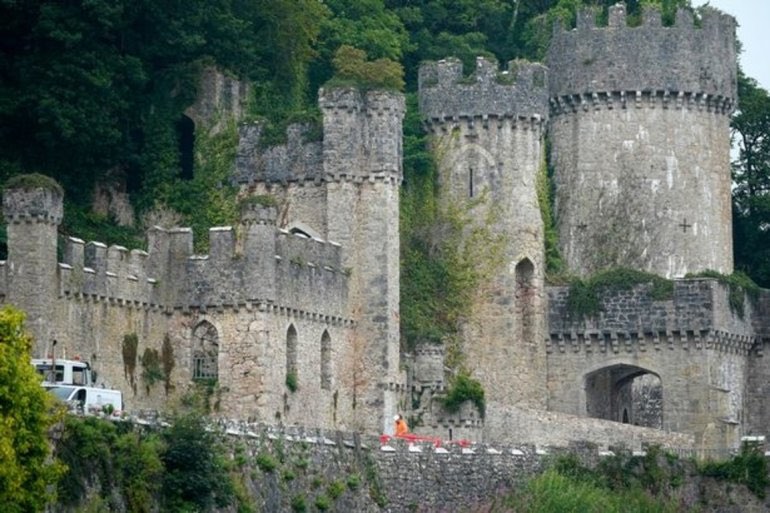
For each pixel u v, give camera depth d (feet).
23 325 568.00
